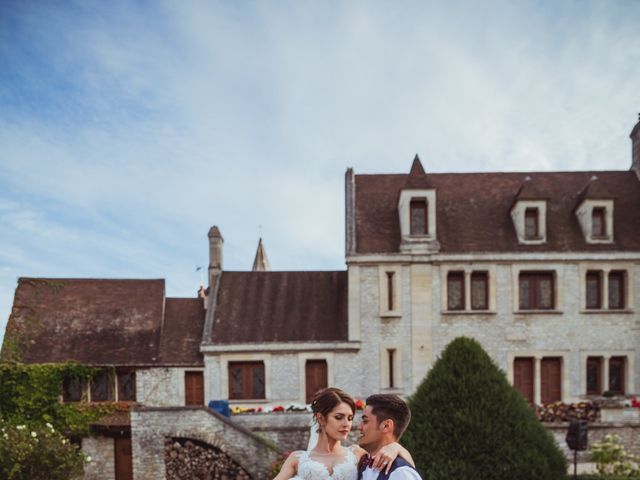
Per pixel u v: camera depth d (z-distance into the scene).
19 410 14.38
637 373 15.80
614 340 15.88
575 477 10.14
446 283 16.20
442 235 16.75
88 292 17.61
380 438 3.45
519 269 16.11
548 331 15.95
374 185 18.84
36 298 17.00
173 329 17.03
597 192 16.34
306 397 16.09
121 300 17.48
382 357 16.02
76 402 15.02
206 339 15.97
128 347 16.12
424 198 16.38
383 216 17.59
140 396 15.70
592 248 16.09
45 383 14.67
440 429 8.86
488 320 16.00
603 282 16.05
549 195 17.88
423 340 15.94
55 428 14.37
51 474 10.07
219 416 12.70
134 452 12.45
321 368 16.31
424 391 9.45
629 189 18.03
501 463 8.53
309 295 17.55
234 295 17.59
